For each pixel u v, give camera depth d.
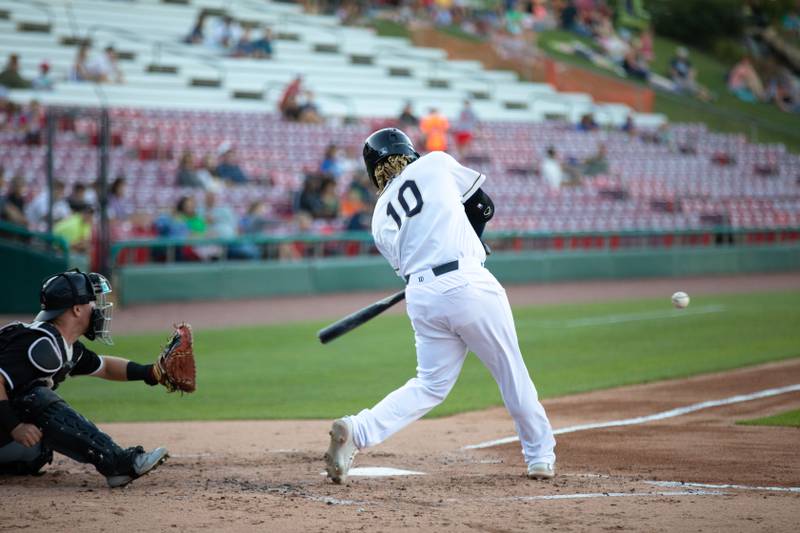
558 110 86.50
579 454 18.08
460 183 15.12
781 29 124.62
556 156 70.50
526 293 55.06
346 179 59.09
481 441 20.23
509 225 61.03
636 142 79.31
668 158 78.25
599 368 30.97
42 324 14.71
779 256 70.69
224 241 48.97
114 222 46.97
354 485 14.93
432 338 14.90
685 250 66.19
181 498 13.57
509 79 91.88
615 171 72.56
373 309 15.55
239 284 50.06
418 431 21.53
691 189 73.69
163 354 15.77
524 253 59.91
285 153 61.34
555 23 112.00
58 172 52.44
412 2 103.56
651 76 102.44
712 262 67.50
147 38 78.06
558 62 91.25
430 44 94.00
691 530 11.59
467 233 14.90
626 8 119.00
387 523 11.98
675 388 26.89
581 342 36.88
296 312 45.69
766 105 105.81
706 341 36.78
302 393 27.42
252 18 88.00
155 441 20.36
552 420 22.48
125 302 46.59
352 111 73.81
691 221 69.12
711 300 51.41
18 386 14.43
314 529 11.65
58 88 62.56
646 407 24.02
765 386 26.72
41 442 15.59
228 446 19.75
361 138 66.50
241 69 76.12
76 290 14.84
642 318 43.94
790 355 32.53
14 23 73.25
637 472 16.31
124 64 71.81
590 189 68.19
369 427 14.71
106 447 14.36
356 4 100.56
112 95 64.62
